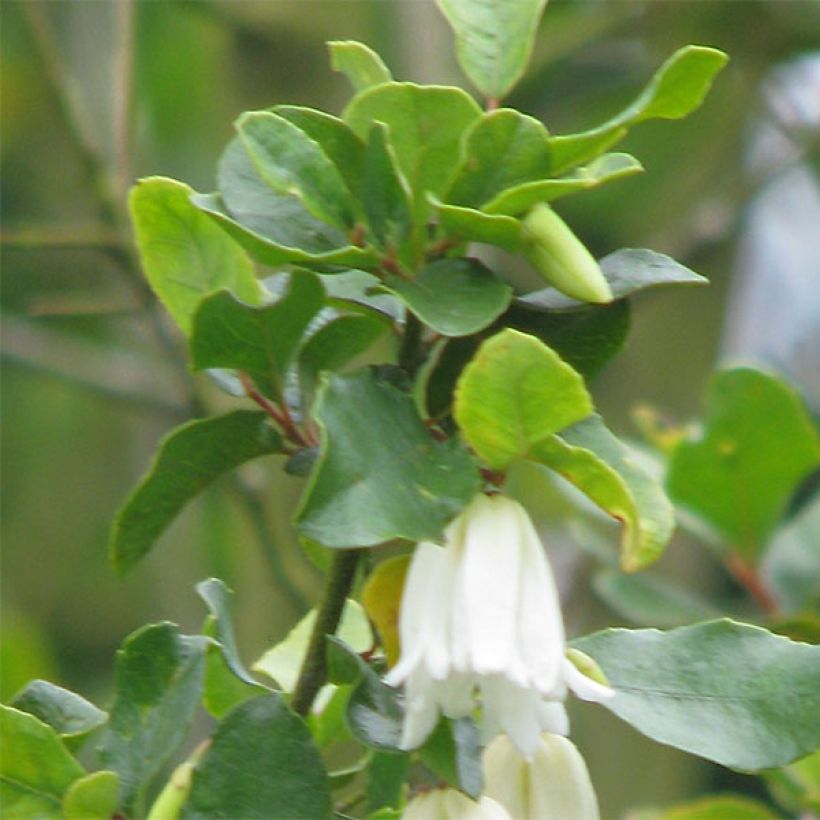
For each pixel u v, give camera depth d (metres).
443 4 0.48
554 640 0.46
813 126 0.99
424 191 0.48
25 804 0.48
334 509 0.45
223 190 0.48
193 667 0.48
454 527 0.46
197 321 0.47
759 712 0.47
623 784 0.89
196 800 0.47
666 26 0.97
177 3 0.91
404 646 0.46
